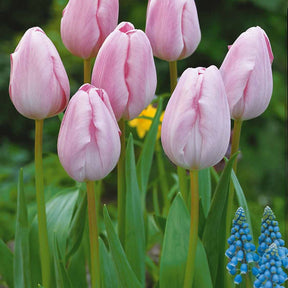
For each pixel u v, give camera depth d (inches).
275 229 31.9
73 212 40.0
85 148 31.6
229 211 35.2
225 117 31.3
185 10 35.4
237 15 101.6
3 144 97.6
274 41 101.6
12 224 60.8
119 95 33.2
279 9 99.1
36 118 33.4
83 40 35.4
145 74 33.3
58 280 35.1
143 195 40.8
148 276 52.3
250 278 34.5
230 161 33.3
